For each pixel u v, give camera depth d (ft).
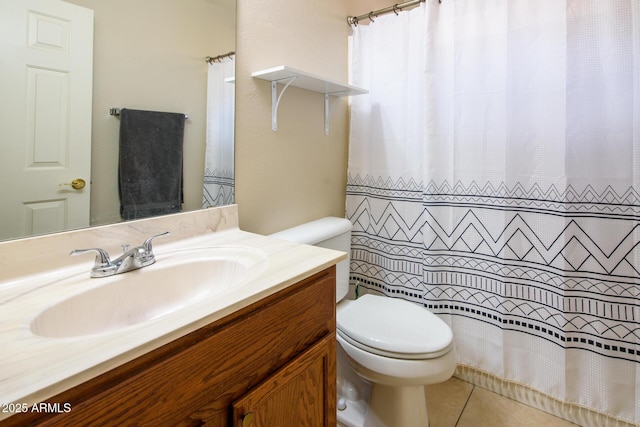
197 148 3.82
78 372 1.49
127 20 3.15
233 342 2.20
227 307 2.10
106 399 1.61
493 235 4.93
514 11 4.57
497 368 5.07
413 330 4.13
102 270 2.71
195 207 3.84
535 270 4.68
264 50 4.48
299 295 2.74
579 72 4.24
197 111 3.79
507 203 4.79
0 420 1.31
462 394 5.26
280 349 2.57
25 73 2.58
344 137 6.19
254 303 2.35
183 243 3.58
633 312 4.17
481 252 5.05
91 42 2.93
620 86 4.06
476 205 5.02
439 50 5.07
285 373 2.57
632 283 4.16
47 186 2.75
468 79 4.92
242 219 4.37
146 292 2.81
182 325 1.86
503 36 4.66
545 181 4.51
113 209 3.16
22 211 2.63
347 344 4.15
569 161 4.34
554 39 4.34
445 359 3.83
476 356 5.24
